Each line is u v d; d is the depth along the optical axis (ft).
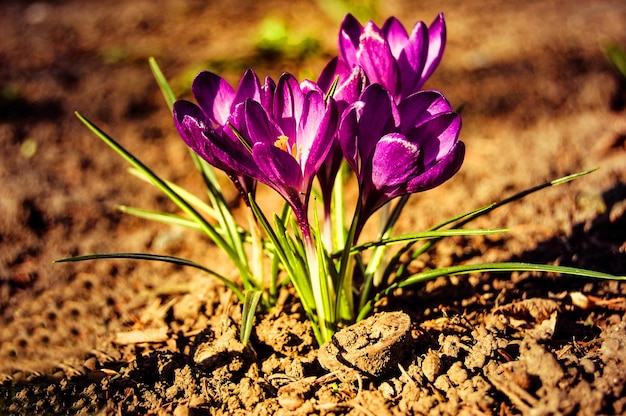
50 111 2.04
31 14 2.86
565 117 1.83
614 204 1.40
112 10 2.87
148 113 2.03
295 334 1.14
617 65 1.92
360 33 1.08
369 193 1.00
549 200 1.47
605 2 2.63
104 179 1.74
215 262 1.44
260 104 0.98
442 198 1.55
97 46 2.51
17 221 1.56
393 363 1.05
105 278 1.43
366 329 1.06
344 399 1.04
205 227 1.15
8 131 1.91
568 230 1.37
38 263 1.48
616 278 1.00
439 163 0.94
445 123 0.97
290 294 1.23
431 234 1.04
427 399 1.01
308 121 0.96
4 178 1.71
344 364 1.04
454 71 2.15
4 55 2.44
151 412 1.05
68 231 1.56
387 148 0.94
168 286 1.38
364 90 0.96
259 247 1.15
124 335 1.23
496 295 1.21
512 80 2.05
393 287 1.10
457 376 1.03
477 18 2.55
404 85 1.07
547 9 2.61
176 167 1.78
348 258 1.05
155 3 2.93
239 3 2.88
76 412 1.07
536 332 1.11
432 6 2.70
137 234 1.55
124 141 1.90
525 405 0.98
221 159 0.97
